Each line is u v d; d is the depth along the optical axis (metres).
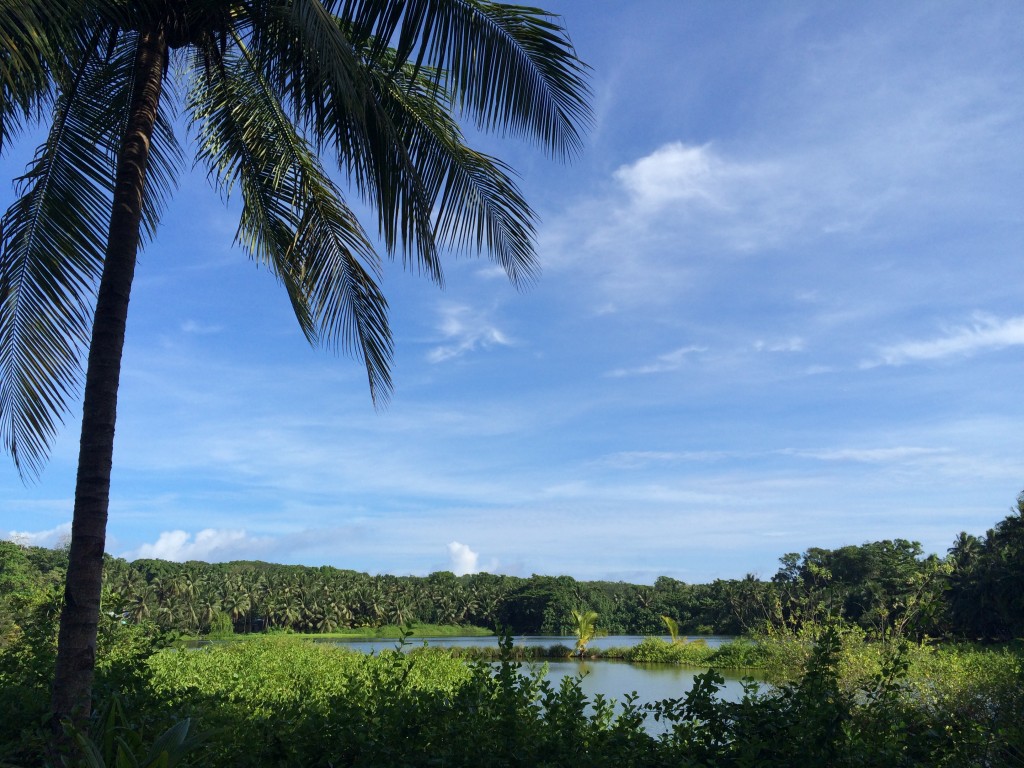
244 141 6.65
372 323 6.92
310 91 5.38
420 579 122.62
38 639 6.98
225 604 93.00
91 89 5.71
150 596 80.50
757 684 4.61
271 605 95.88
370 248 6.80
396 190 5.64
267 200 6.80
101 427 4.68
